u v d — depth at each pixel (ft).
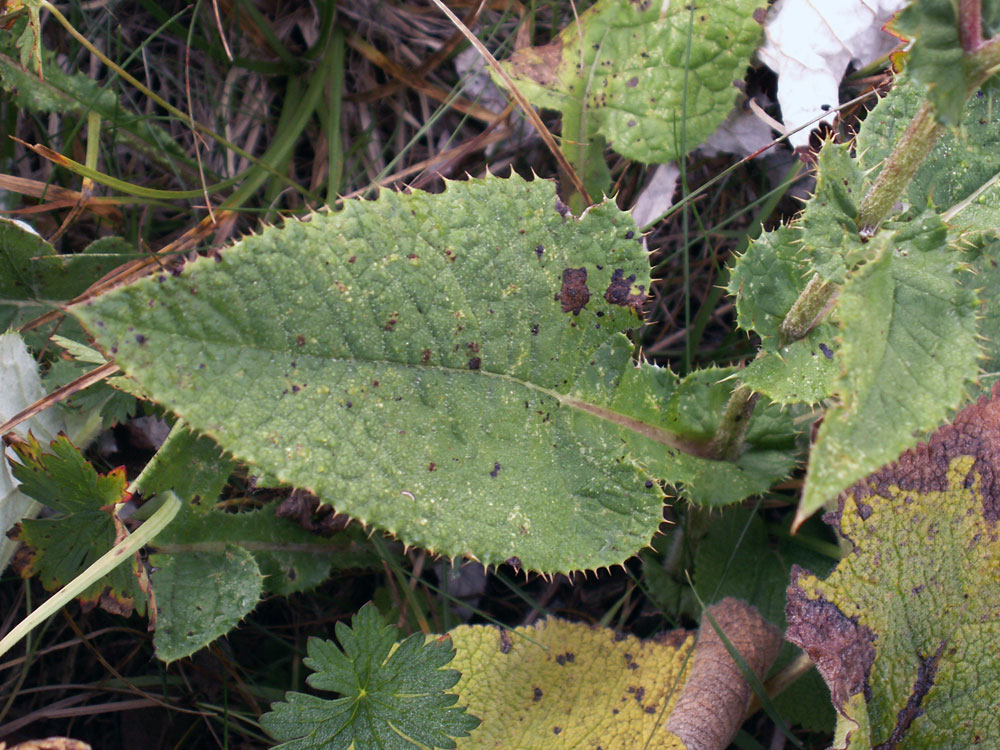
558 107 1.11
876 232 0.74
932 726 0.88
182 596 0.91
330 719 0.82
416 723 0.83
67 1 1.19
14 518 0.93
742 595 1.03
